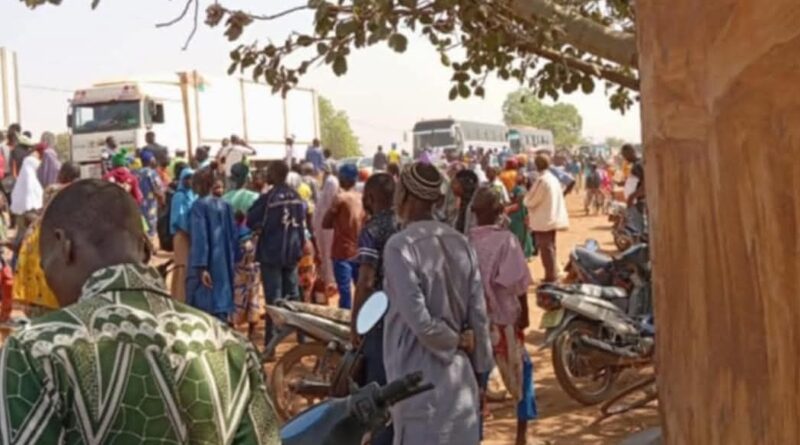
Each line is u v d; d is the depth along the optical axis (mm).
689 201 1112
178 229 7832
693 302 1118
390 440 3666
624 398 7035
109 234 1725
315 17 4438
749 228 1016
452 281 3400
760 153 995
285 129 34062
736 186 1029
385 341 3436
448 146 46500
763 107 987
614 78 5152
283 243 8055
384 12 4320
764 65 980
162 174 17406
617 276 7613
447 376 3311
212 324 1721
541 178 11852
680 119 1115
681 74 1105
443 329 3279
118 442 1524
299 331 6363
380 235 4797
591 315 6777
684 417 1149
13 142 14961
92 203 1732
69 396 1498
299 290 8789
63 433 1494
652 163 1188
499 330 5262
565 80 5316
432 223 3477
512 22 4812
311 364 7016
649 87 1175
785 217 972
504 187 14180
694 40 1082
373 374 4363
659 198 1175
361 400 2309
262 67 4742
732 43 1021
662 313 1191
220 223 7680
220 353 1686
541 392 7359
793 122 953
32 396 1478
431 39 5129
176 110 27391
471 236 5285
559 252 18312
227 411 1656
